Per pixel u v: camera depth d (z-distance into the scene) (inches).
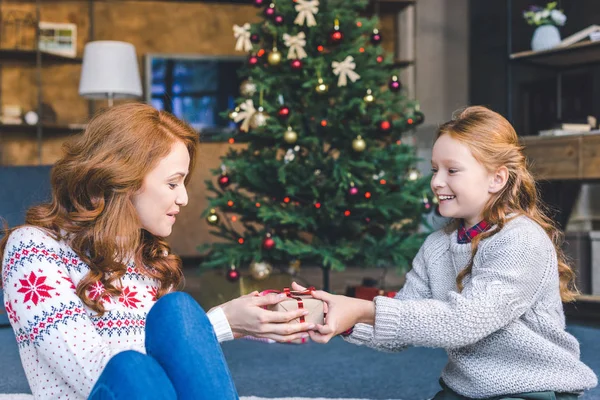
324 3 134.8
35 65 242.1
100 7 249.6
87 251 39.7
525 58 162.9
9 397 83.0
